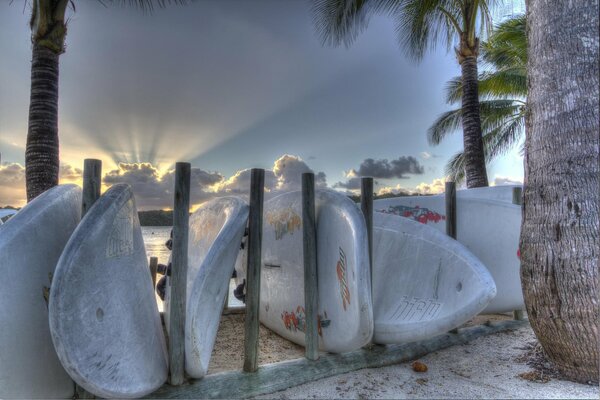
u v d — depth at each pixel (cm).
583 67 294
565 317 290
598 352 281
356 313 284
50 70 584
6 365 211
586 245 284
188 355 249
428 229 376
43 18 575
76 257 201
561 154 298
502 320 461
